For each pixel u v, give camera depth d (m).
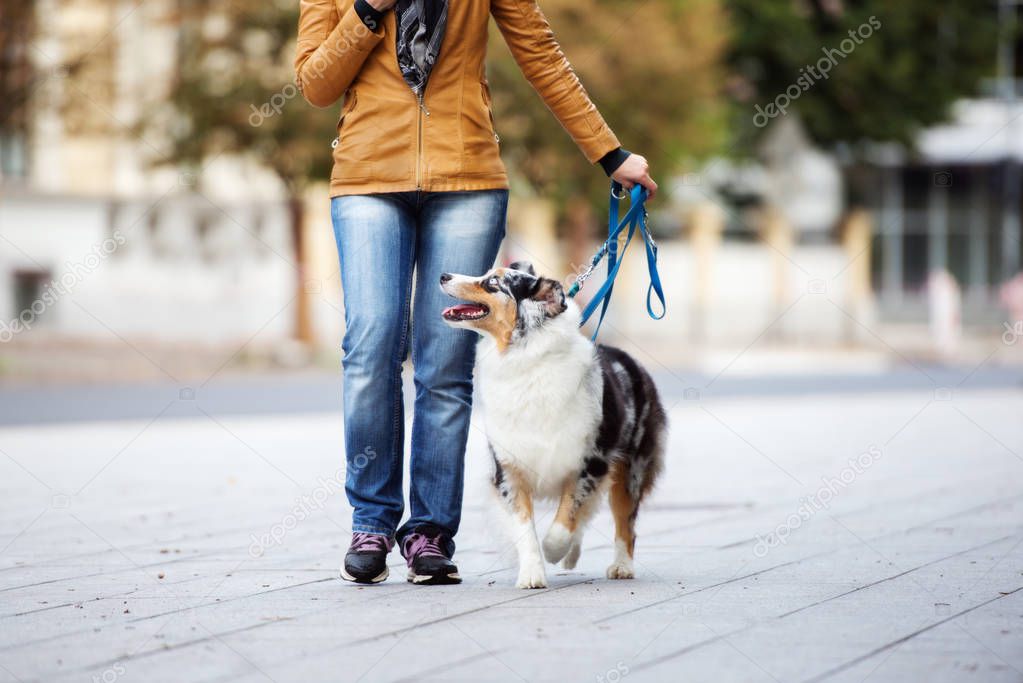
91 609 5.95
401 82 6.62
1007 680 4.60
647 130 32.81
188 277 36.16
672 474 11.77
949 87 43.81
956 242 52.47
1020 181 51.69
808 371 33.56
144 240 35.78
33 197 34.59
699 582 6.64
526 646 5.12
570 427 6.58
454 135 6.66
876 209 52.56
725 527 8.64
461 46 6.63
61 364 28.66
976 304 49.41
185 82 29.09
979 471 11.92
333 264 37.75
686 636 5.30
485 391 6.66
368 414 6.69
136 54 29.91
